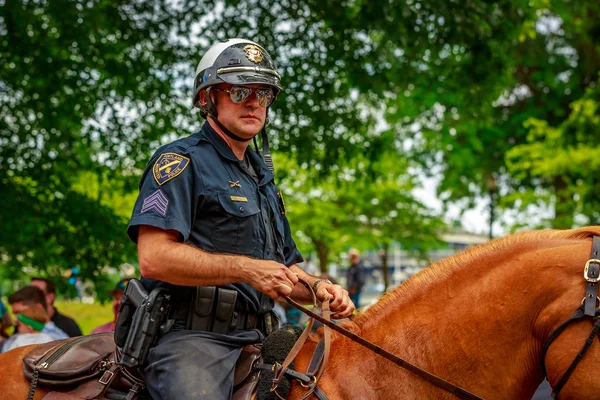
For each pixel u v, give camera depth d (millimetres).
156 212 2854
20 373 3307
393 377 2842
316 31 10000
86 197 9617
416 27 9523
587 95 19438
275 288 2773
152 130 9867
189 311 2977
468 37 9547
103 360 3186
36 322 6371
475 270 2881
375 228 20500
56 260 9414
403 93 11602
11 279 9789
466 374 2773
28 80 9383
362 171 11344
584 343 2533
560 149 18109
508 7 9781
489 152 21953
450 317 2848
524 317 2707
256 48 3127
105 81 9812
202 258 2805
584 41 21438
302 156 10219
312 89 9984
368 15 9281
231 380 2918
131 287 2984
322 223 18641
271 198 3225
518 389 2730
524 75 22594
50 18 9297
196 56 9852
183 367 2867
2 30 9055
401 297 3006
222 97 3082
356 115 10438
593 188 18969
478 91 10828
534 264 2734
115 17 9609
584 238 2754
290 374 2881
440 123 19078
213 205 2977
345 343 3004
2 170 9438
